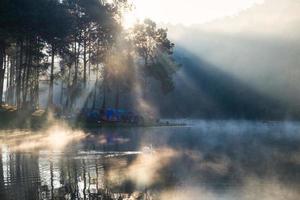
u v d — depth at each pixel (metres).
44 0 61.16
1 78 60.59
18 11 55.78
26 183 16.56
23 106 58.12
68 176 18.17
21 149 29.59
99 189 15.52
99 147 31.44
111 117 71.75
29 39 60.50
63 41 63.56
